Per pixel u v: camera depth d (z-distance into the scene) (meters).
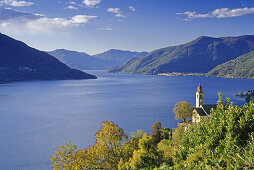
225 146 16.19
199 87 100.44
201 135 21.53
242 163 9.48
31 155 86.56
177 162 20.77
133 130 122.31
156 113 166.00
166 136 79.00
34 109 186.38
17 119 149.38
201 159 14.31
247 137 18.81
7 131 120.25
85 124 135.12
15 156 85.75
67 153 30.83
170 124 134.50
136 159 31.16
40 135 112.38
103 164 32.50
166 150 50.19
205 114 85.38
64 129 123.50
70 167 29.75
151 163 31.19
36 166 76.81
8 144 99.38
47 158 83.62
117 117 154.50
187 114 98.06
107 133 32.75
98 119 148.75
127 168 29.92
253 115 19.33
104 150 32.41
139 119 148.00
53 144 98.81
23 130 122.06
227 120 19.95
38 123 137.88
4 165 77.69
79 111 177.12
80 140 104.19
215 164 9.76
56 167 29.80
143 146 32.59
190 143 21.61
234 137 17.94
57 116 158.38
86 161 30.75
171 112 169.12
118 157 33.59
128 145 37.66
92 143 99.75
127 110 179.50
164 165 11.91
